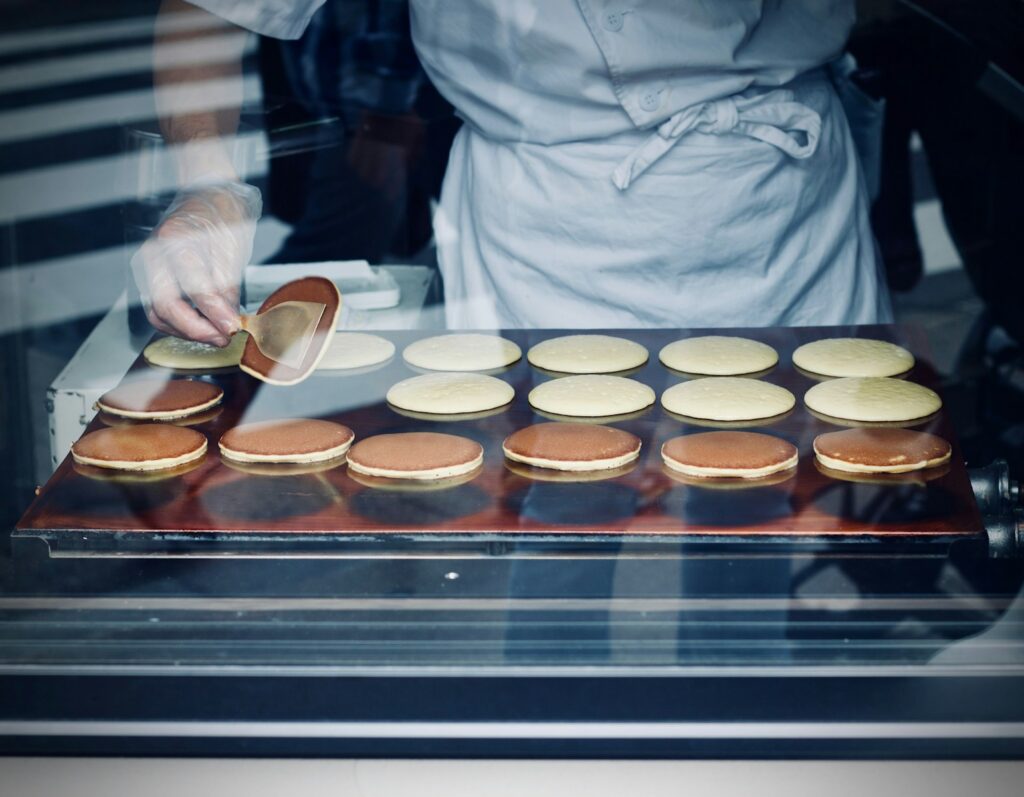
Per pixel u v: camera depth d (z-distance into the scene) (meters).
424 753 0.99
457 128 1.71
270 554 1.15
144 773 1.00
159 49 1.50
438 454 1.33
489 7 1.51
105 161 1.48
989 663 0.99
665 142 1.55
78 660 1.00
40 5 1.42
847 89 1.76
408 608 1.06
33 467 1.37
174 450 1.33
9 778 1.00
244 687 0.99
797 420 1.45
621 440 1.36
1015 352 1.63
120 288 1.54
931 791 0.98
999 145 1.72
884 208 1.83
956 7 1.64
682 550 1.15
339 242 1.67
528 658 1.01
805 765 0.99
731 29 1.52
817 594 1.08
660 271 1.64
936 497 1.25
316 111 1.59
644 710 0.98
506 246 1.65
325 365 1.58
